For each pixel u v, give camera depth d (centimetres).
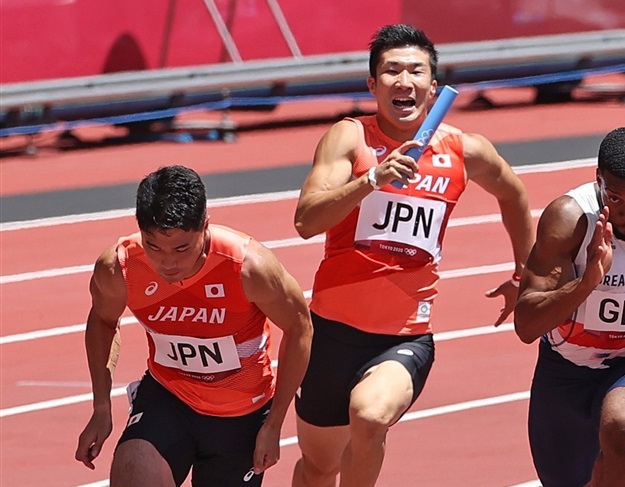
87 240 3778
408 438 2244
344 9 5488
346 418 1723
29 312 3067
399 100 1630
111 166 4775
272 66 5225
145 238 1296
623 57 6316
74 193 4359
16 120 4938
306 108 5888
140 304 1401
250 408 1470
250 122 5600
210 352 1418
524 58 5703
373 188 1526
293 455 2162
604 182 1392
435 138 1675
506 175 1727
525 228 1777
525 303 1448
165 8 5150
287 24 5388
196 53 5212
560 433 1603
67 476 2094
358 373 1673
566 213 1438
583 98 6138
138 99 5125
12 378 2594
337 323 1681
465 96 6100
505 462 2134
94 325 1468
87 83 4884
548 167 4719
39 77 4919
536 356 2698
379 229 1653
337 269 1678
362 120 1684
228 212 4084
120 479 1390
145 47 5109
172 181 1282
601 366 1546
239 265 1367
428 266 1670
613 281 1456
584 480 1633
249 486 1506
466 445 2209
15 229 3900
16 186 4459
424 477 2067
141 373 2602
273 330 2886
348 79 5653
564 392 1570
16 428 2311
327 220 1572
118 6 5059
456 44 5653
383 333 1666
